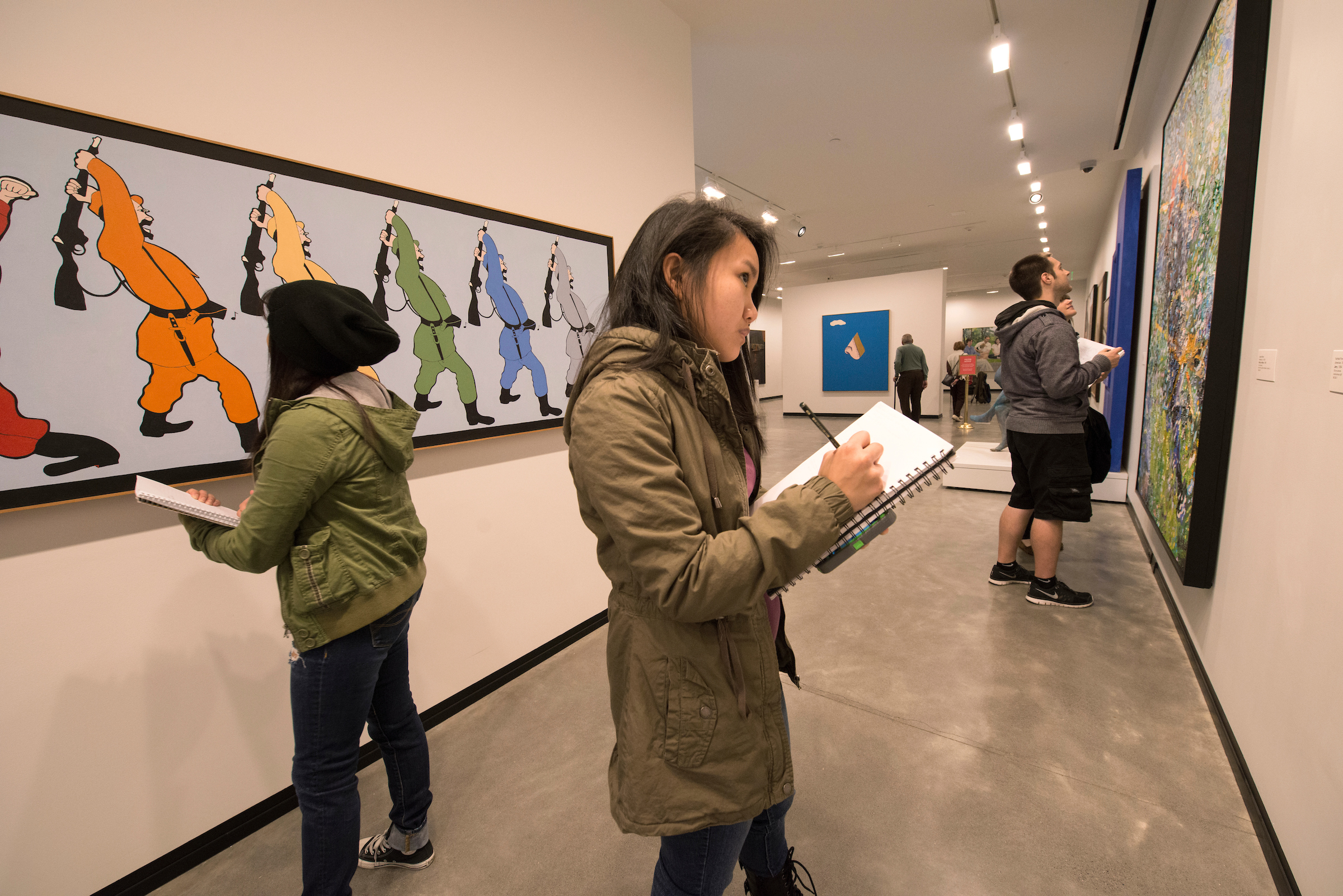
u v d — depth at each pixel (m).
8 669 1.18
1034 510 2.70
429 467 1.93
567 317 2.35
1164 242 2.82
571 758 1.79
